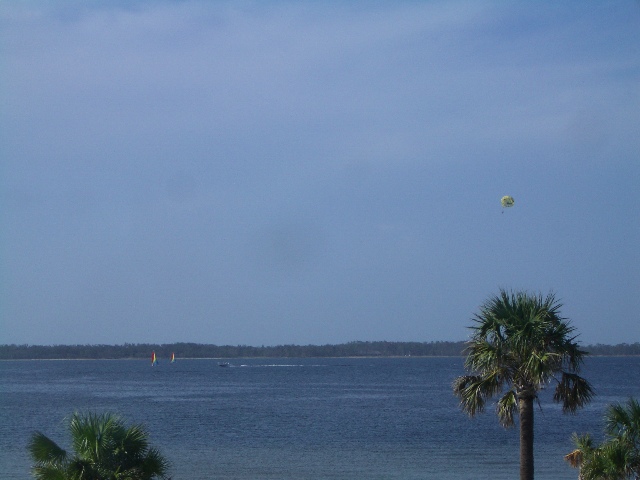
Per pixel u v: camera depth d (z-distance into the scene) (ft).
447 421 347.97
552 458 233.14
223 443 271.90
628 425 103.35
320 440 280.72
